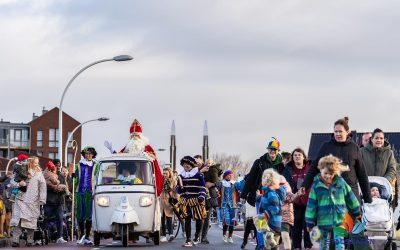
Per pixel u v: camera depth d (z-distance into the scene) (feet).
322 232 44.96
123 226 76.48
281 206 54.70
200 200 76.64
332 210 44.39
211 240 93.04
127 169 78.64
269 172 54.85
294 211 58.23
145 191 77.51
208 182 84.12
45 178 83.66
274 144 61.36
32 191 77.87
